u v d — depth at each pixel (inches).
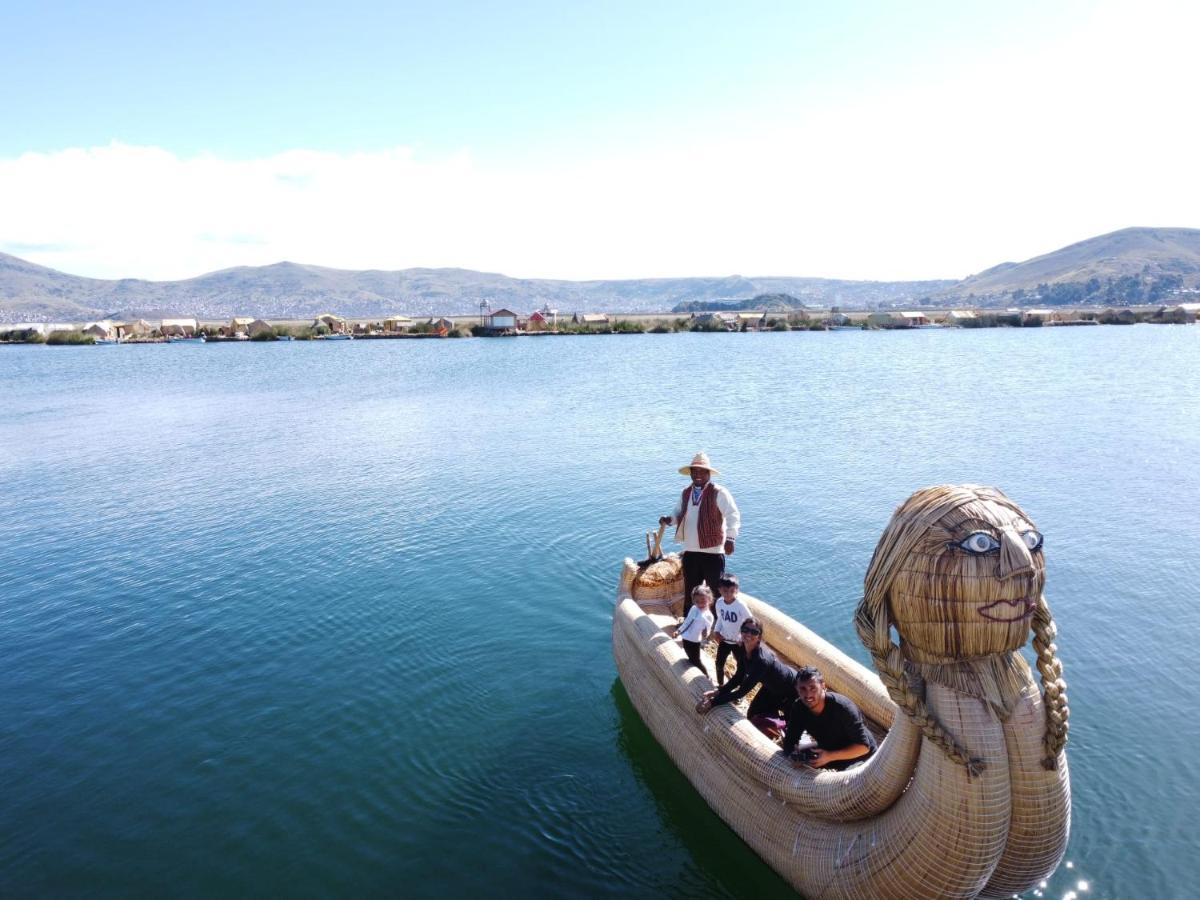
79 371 2728.8
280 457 997.8
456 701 377.7
